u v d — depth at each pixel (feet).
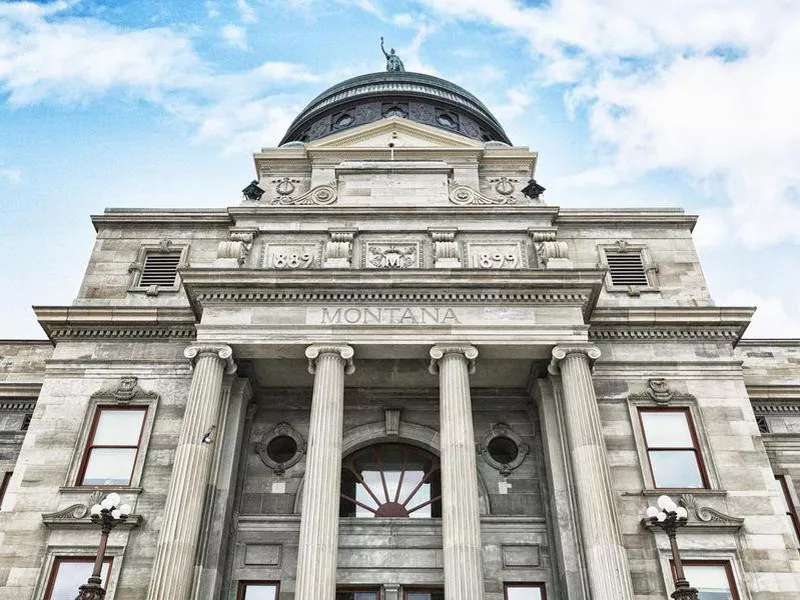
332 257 87.97
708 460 79.87
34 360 105.29
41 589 71.67
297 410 89.35
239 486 82.84
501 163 110.73
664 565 72.74
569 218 98.73
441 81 146.30
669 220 99.35
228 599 76.18
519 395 90.43
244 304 82.33
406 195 98.99
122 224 99.81
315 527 67.26
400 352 80.64
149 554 73.51
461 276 82.28
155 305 91.04
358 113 135.13
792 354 103.14
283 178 110.01
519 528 81.25
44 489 77.82
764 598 71.31
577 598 72.23
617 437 81.35
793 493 91.50
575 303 82.58
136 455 80.59
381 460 89.25
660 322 88.12
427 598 78.74
